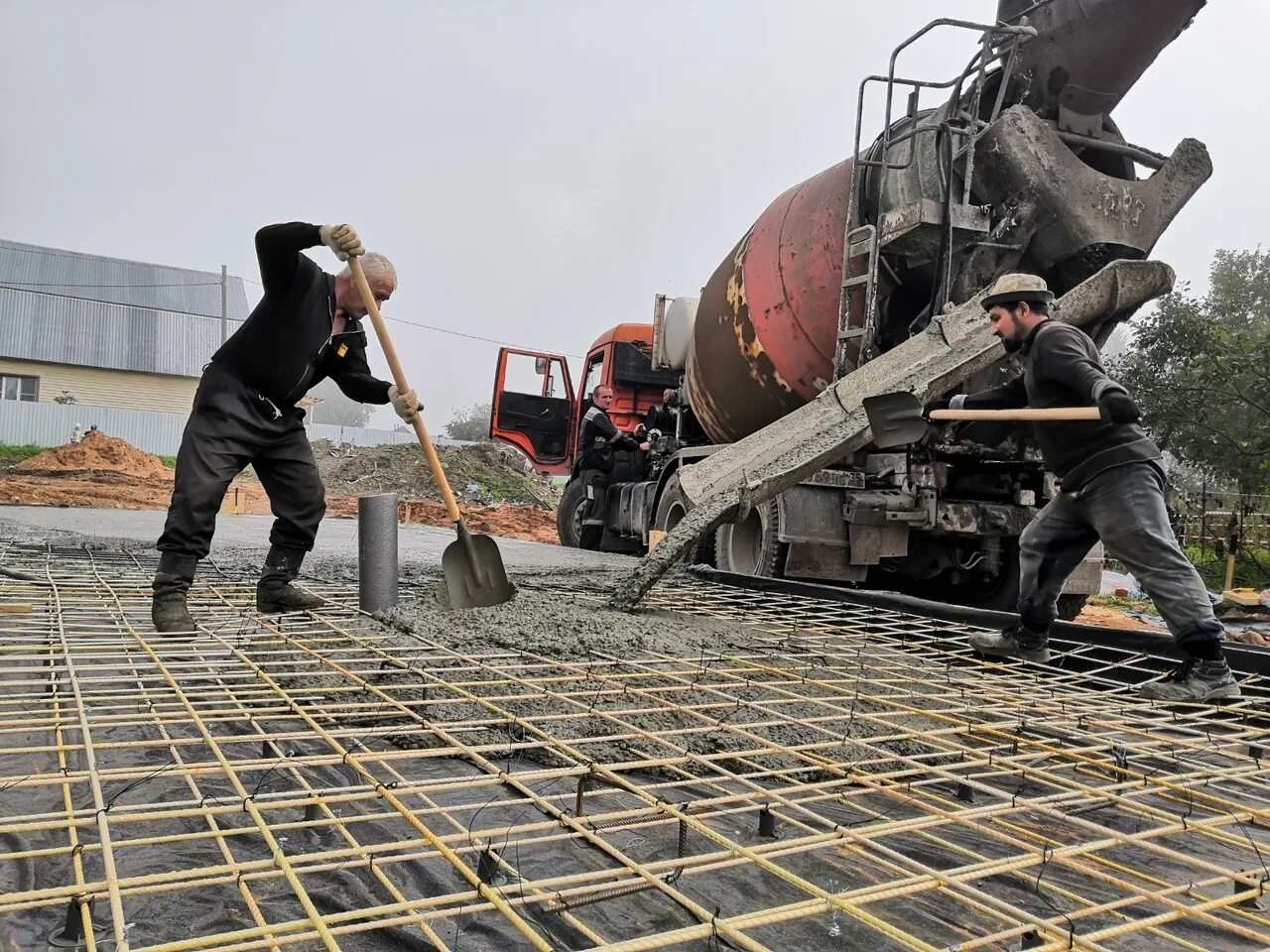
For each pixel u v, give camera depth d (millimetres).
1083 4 5508
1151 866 2061
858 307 6301
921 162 5867
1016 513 6531
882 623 5004
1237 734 3045
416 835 1982
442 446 32062
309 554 7520
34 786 2141
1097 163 6035
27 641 3385
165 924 1549
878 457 6543
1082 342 3402
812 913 1507
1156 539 3285
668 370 9539
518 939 1573
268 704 2771
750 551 7281
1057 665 4254
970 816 2014
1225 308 21188
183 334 37688
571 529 11289
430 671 3221
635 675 3281
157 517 12516
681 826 1883
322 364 3803
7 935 1479
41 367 34406
